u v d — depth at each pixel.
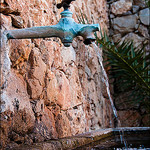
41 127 1.13
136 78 2.73
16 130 0.93
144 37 3.11
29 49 1.10
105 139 1.54
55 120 1.31
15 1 1.00
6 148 0.83
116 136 1.67
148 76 2.66
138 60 2.68
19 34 0.86
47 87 1.24
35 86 1.13
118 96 3.07
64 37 0.87
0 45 0.82
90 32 0.88
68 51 1.64
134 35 3.14
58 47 1.46
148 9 3.14
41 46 1.23
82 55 1.95
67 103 1.50
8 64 0.87
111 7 3.27
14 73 1.01
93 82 2.18
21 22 1.04
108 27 3.22
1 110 0.82
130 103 2.98
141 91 2.80
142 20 3.14
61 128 1.34
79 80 1.82
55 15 1.54
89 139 1.33
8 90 0.90
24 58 1.07
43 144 0.95
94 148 1.30
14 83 0.97
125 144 1.53
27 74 1.10
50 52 1.32
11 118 0.90
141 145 1.51
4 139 0.82
